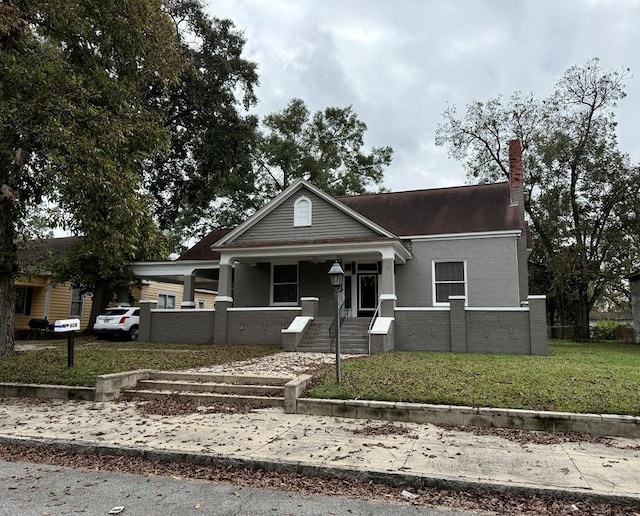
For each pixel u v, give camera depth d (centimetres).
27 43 1031
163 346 1516
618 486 417
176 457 511
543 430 611
